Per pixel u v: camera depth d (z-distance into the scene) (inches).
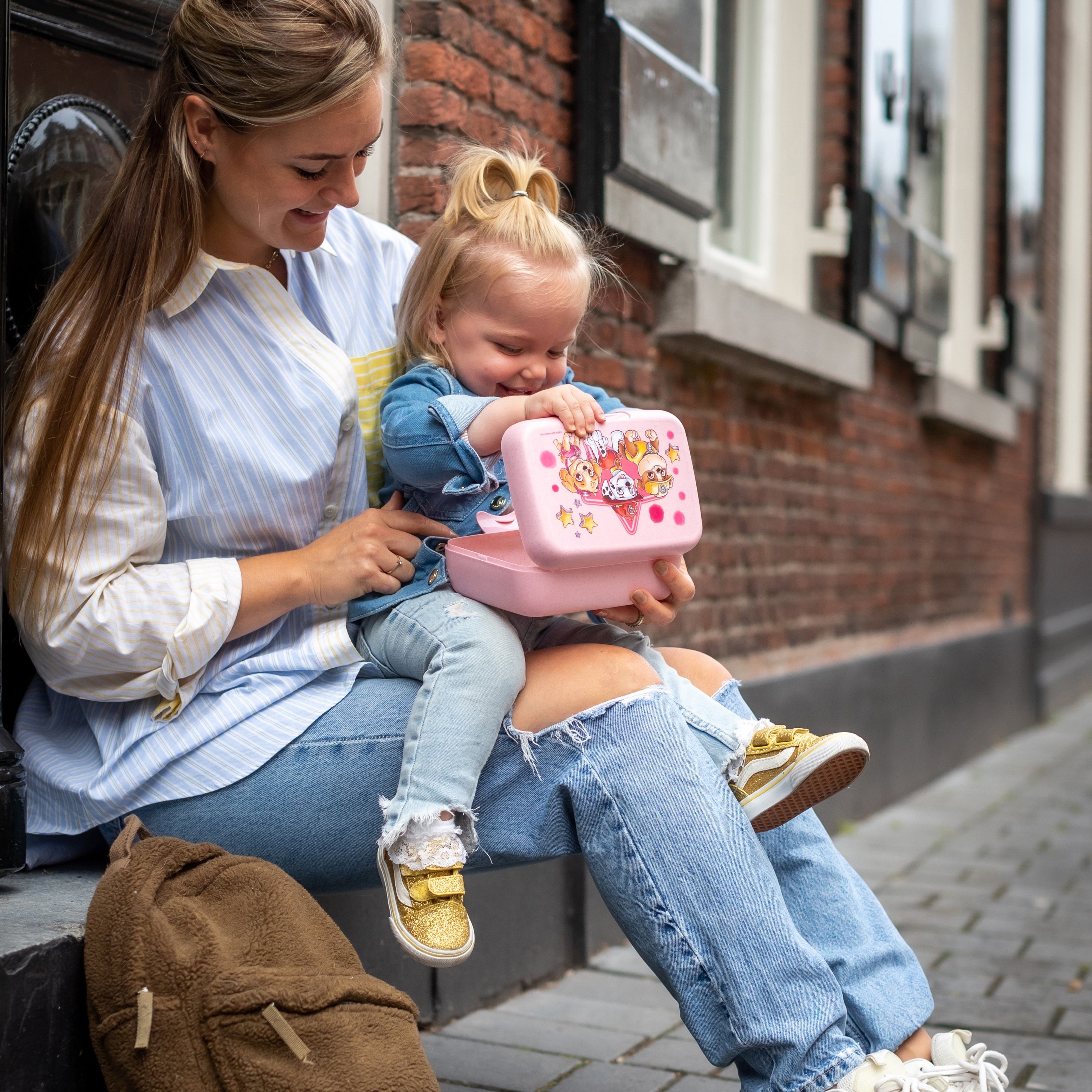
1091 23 410.9
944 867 162.6
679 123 129.3
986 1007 110.0
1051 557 343.9
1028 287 309.6
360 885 70.5
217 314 69.2
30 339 67.7
